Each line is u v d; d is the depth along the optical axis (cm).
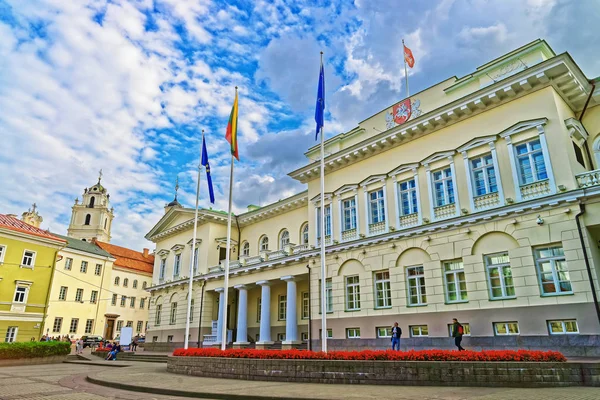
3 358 2569
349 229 2478
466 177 1994
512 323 1711
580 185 1650
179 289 3825
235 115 2402
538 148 1791
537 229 1706
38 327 3731
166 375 1723
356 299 2338
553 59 1730
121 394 1206
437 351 1294
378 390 1102
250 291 3441
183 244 3953
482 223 1880
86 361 2803
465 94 2125
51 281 3912
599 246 1675
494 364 1137
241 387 1245
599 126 1884
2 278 3566
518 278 1719
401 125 2253
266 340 2848
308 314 2697
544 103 1795
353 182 2525
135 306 6656
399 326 2070
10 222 3884
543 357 1154
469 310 1838
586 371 1092
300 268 2717
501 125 1916
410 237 2138
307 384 1306
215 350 1805
